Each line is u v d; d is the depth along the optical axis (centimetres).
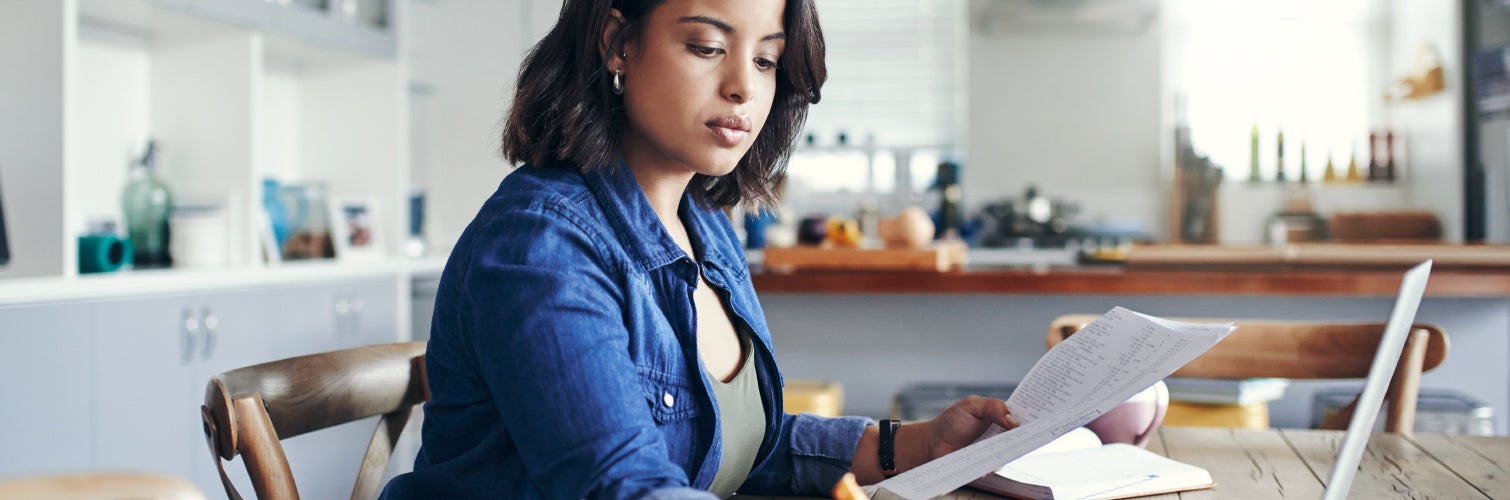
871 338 296
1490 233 438
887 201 562
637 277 93
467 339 91
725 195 117
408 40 421
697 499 74
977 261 508
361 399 125
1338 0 536
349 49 345
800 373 299
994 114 550
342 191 377
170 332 254
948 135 559
